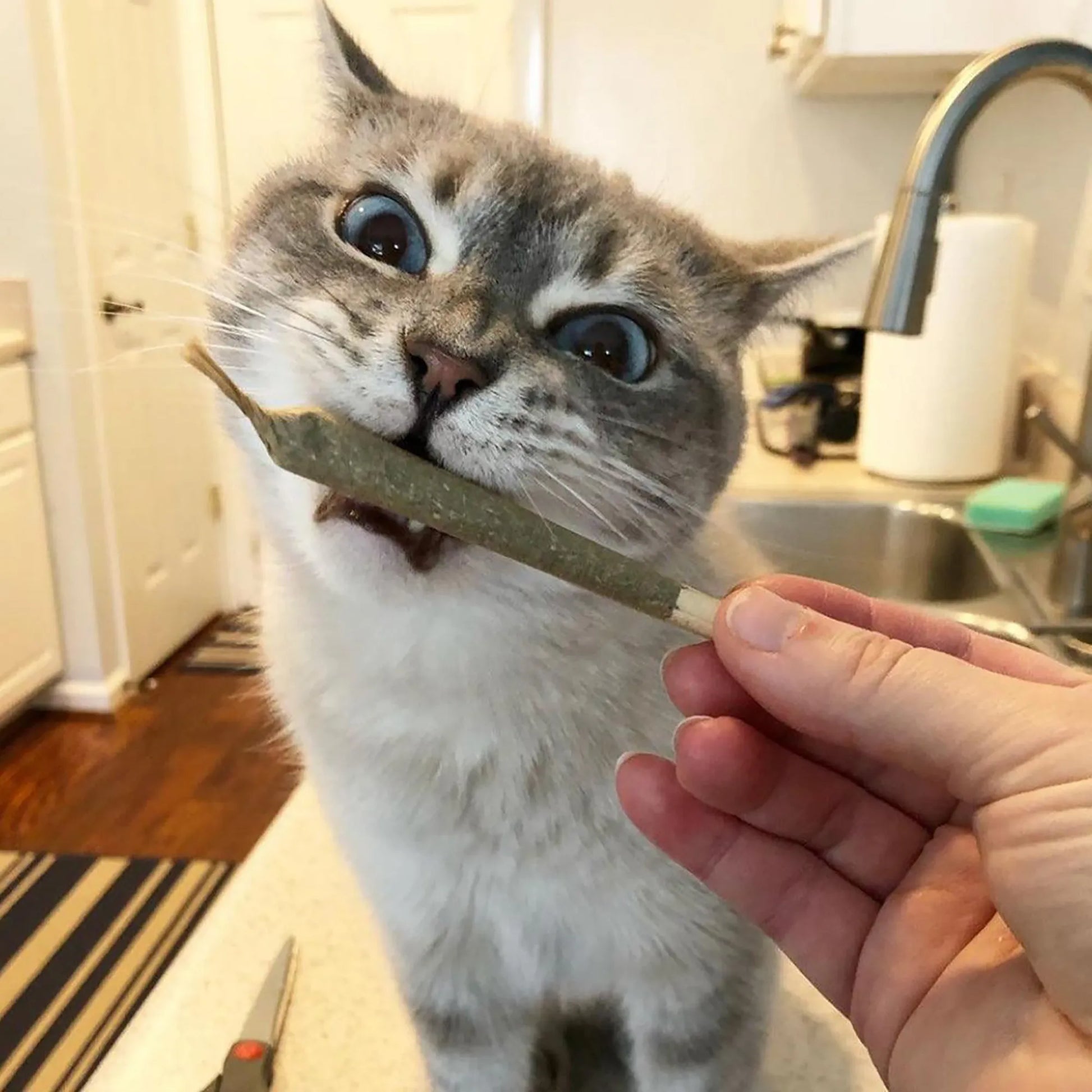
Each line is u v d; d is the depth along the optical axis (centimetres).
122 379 201
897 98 182
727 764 46
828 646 38
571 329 54
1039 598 92
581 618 53
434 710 55
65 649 201
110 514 201
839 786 48
